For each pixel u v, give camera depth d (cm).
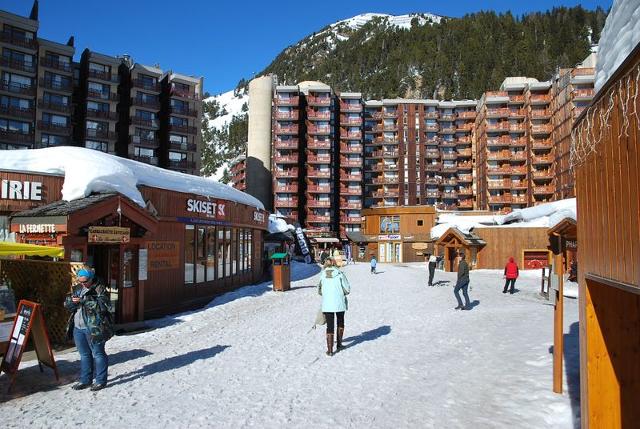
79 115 6581
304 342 1027
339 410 587
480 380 704
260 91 8975
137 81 6919
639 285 288
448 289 2284
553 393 624
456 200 9512
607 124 355
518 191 8750
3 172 1259
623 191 320
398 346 970
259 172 8869
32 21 5956
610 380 414
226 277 2125
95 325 688
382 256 6969
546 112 8556
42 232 1161
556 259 646
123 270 1301
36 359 881
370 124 9538
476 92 14488
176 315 1503
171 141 7175
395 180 9275
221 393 664
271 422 548
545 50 16625
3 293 846
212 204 1920
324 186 8775
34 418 573
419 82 17200
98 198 1233
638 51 283
